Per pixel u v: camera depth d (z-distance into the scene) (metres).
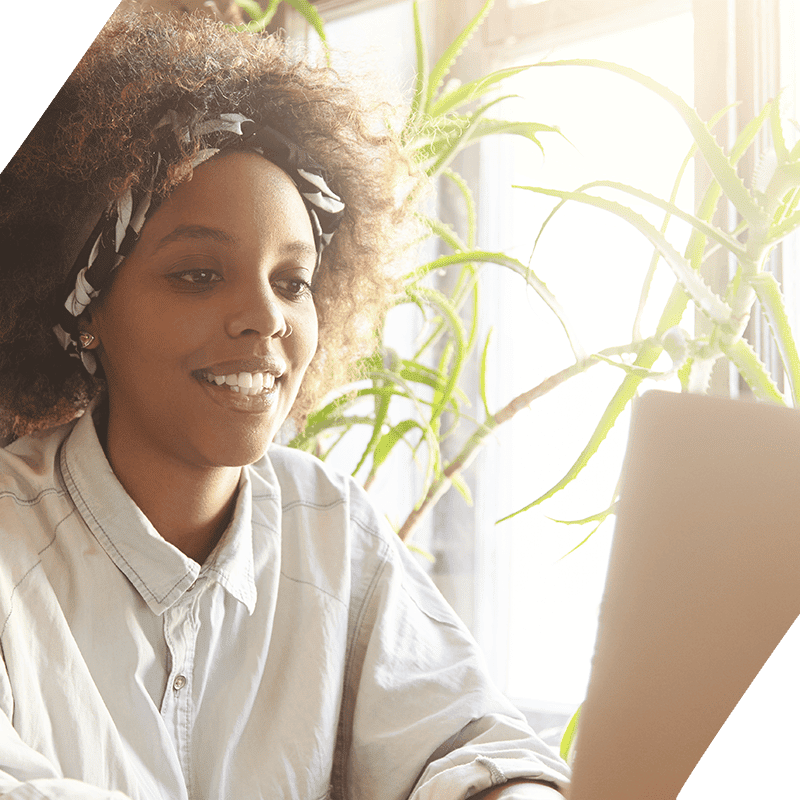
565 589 1.33
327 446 1.38
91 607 0.58
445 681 0.67
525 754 0.60
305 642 0.66
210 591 0.63
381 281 0.86
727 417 0.41
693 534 0.41
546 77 1.36
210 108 0.61
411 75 1.47
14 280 0.65
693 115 0.64
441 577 1.43
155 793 0.55
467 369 1.43
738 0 1.03
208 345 0.58
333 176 0.76
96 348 0.65
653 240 0.66
